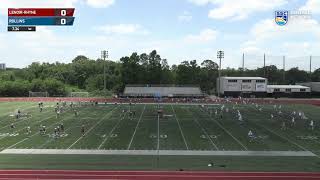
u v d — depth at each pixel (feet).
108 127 223.51
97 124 234.79
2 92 463.42
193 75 605.73
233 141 184.14
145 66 594.65
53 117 265.34
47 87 487.20
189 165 136.98
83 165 135.85
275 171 129.59
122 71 566.36
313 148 169.48
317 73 653.71
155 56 597.52
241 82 477.36
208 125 233.96
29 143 175.83
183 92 474.90
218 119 261.44
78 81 637.30
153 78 583.58
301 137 195.93
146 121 249.34
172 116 275.18
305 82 572.10
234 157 151.33
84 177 120.67
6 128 217.77
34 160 143.13
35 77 604.90
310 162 143.43
